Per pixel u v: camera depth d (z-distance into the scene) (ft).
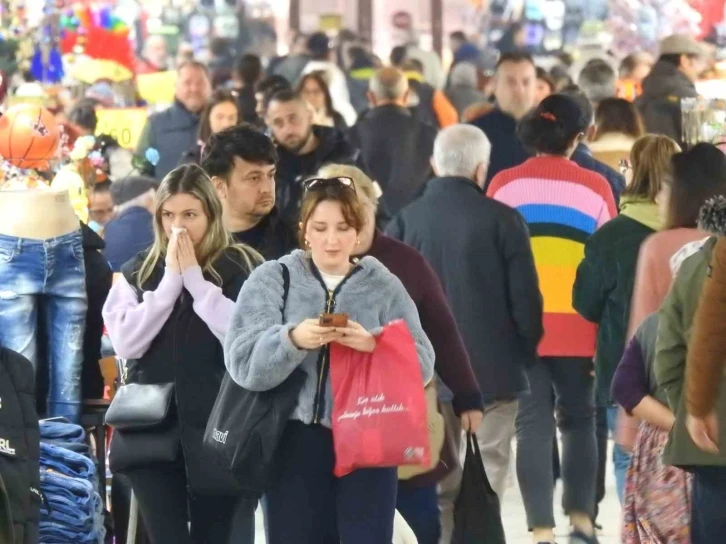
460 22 151.84
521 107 81.92
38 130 62.90
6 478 43.86
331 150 66.80
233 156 51.67
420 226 57.93
